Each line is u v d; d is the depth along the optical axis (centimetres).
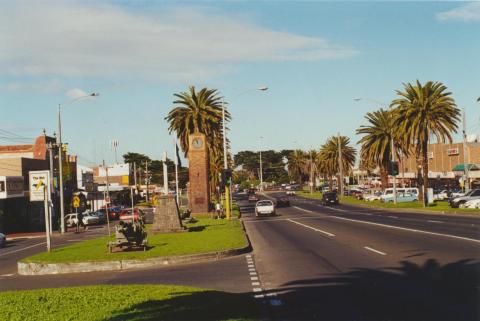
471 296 1184
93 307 1207
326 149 11769
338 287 1381
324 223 4122
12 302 1329
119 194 11144
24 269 2144
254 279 1606
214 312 1095
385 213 5244
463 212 4531
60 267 2092
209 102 6950
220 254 2228
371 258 1911
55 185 6738
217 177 7606
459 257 1789
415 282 1386
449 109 5906
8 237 5341
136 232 2420
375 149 7656
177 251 2273
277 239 2964
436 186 10900
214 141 7144
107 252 2359
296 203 9006
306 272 1680
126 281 1720
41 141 7256
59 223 5653
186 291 1356
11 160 6259
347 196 10906
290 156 17562
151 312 1116
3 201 6184
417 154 6241
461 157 9719
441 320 991
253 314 1076
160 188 15612
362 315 1059
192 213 6506
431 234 2681
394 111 6125
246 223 4666
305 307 1162
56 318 1109
